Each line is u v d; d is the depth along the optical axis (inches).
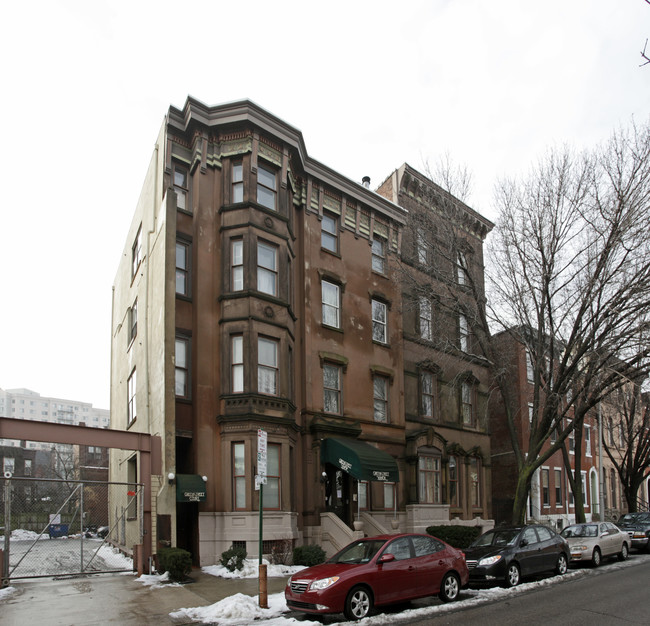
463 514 1096.2
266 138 848.9
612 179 789.9
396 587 456.8
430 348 1095.0
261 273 808.3
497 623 409.7
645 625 400.2
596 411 1360.7
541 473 1360.7
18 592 529.3
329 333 918.4
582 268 821.2
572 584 581.3
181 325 778.2
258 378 762.2
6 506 570.3
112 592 530.0
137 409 888.3
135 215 1024.9
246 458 719.7
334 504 858.1
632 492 1352.1
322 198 960.9
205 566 691.4
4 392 7854.3
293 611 455.2
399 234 1090.1
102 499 1599.4
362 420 934.4
